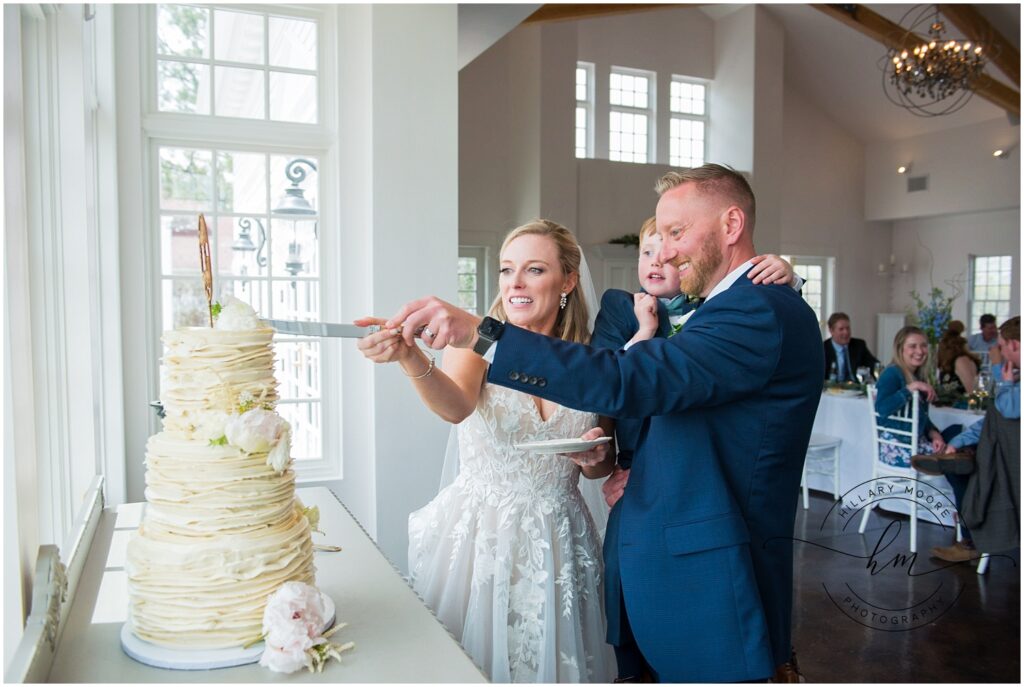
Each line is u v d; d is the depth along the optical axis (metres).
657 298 2.10
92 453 2.15
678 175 1.71
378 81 3.46
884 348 12.27
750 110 10.19
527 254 1.96
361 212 3.67
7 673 1.06
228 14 3.55
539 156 8.46
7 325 1.14
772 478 1.58
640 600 1.58
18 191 1.24
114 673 1.22
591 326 2.20
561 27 8.46
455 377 1.83
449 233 3.57
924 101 10.88
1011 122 10.48
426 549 2.04
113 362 3.07
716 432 1.57
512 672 1.82
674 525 1.55
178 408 1.29
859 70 10.80
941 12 8.41
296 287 3.71
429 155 3.54
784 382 1.56
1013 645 3.36
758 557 1.56
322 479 3.66
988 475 4.20
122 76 3.34
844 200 12.23
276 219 3.67
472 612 1.85
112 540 1.95
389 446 3.48
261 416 1.26
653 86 10.34
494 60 8.75
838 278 12.23
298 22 3.64
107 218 3.06
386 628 1.43
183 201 3.54
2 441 1.15
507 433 1.86
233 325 1.31
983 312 11.37
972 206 10.98
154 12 3.44
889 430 5.07
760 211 10.19
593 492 2.33
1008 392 4.14
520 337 1.44
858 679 3.04
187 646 1.28
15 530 1.16
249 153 3.61
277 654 1.21
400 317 1.50
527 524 1.86
